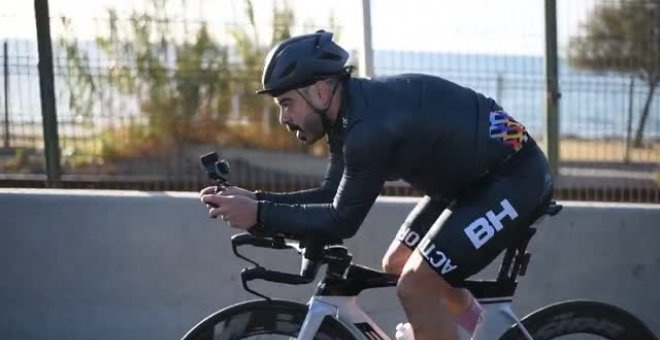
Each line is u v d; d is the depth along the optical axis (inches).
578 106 239.9
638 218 191.5
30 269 187.3
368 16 212.5
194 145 239.3
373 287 134.8
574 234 190.9
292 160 245.1
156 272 187.3
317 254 128.0
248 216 123.6
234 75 244.7
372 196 125.6
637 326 142.5
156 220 187.3
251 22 241.9
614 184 232.8
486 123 131.3
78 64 220.1
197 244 187.2
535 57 224.7
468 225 129.3
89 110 223.0
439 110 128.5
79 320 186.9
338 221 124.0
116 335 186.7
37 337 187.2
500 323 136.6
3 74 208.8
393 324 188.2
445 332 131.3
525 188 131.3
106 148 225.0
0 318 187.6
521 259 136.3
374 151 124.0
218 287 187.6
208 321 136.3
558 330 141.6
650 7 249.9
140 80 233.5
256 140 245.4
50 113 209.3
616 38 246.8
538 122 224.8
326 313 133.3
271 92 126.4
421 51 219.0
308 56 124.5
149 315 186.9
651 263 191.8
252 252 187.6
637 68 244.5
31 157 211.5
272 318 137.4
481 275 187.9
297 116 127.0
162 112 236.5
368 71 213.5
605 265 191.3
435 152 129.0
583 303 142.3
